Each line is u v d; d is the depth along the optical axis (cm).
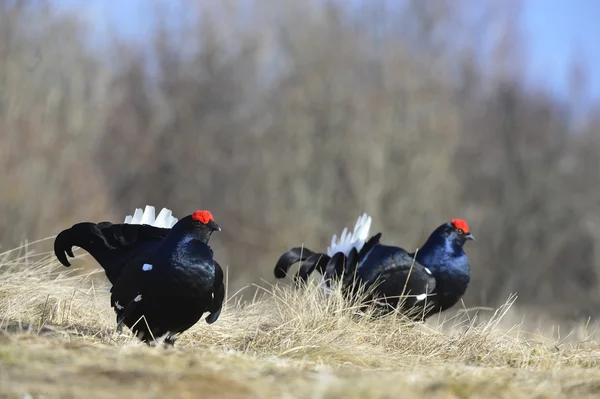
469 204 6569
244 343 1579
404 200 6081
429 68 6769
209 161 6744
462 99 7019
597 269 6159
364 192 6025
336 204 6138
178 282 1405
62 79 5566
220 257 6144
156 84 7319
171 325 1458
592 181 6756
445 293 2044
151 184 6900
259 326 1689
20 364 1041
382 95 6397
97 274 2702
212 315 1505
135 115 7094
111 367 1053
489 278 6181
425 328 1798
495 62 7206
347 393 982
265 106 6862
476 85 7106
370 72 6638
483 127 7000
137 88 7262
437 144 6356
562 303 5688
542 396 1092
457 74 7088
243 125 6794
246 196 6300
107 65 6981
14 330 1382
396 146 6241
